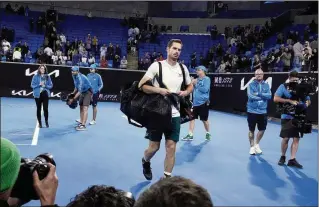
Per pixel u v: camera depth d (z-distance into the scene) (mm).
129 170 5031
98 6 24734
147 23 23797
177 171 5109
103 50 20453
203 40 23406
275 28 21297
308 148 6961
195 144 7070
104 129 8391
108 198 977
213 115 12656
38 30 21859
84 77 7887
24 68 14820
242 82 12828
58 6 23969
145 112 3939
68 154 5863
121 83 15688
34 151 6020
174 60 4082
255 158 5992
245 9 24516
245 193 4242
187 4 25625
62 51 20078
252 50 20297
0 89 14586
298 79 5219
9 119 9383
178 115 4027
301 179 4840
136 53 21797
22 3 23250
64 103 13781
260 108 6086
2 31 19891
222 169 5270
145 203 777
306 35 17578
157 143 4113
